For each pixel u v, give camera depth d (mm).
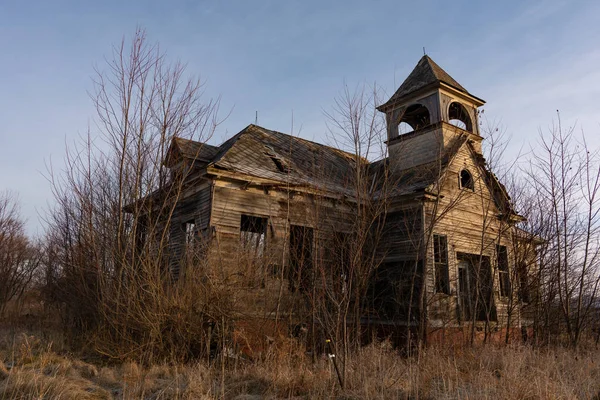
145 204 12609
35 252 32594
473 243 16891
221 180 13742
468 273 17156
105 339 11422
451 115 20469
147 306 10898
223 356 9836
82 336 12992
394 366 9352
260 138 17453
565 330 16688
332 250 11758
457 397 7418
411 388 8109
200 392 7664
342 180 15375
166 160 13312
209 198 13555
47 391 7473
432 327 14164
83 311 13641
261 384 8672
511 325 16312
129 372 9742
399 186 15742
